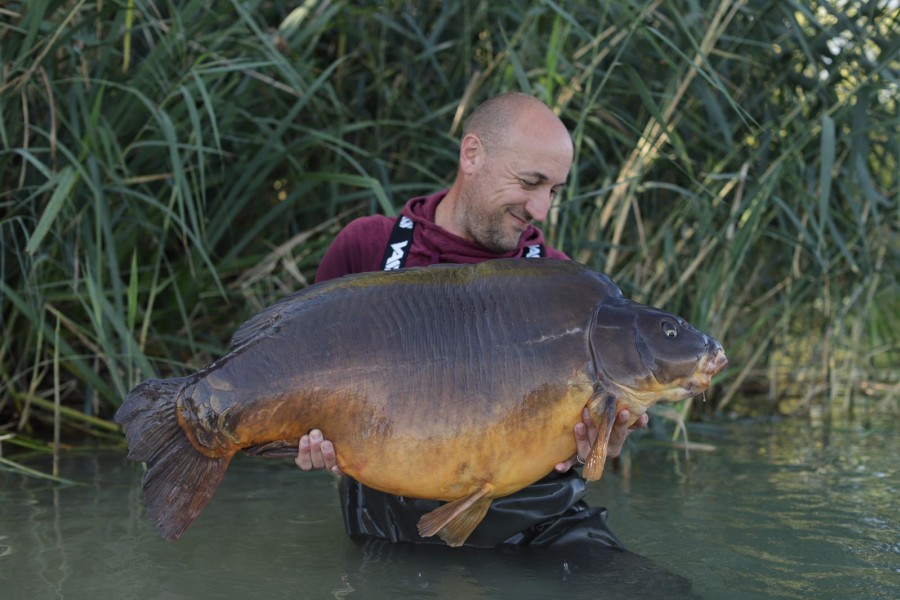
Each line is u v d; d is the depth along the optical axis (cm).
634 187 462
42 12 386
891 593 248
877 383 611
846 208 552
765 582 257
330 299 252
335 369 246
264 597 241
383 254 312
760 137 502
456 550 285
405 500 289
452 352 250
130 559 273
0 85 391
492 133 297
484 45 533
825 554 283
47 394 452
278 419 244
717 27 483
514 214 300
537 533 291
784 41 495
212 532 303
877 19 489
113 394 431
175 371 444
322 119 511
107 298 454
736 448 459
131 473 387
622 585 254
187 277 471
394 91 525
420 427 247
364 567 267
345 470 252
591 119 458
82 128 441
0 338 444
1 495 349
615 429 260
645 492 365
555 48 441
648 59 507
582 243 463
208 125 460
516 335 253
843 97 497
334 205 502
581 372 252
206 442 243
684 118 498
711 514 330
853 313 601
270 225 517
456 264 262
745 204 482
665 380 251
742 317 591
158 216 466
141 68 429
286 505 340
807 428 517
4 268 425
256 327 251
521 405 249
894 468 409
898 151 497
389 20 528
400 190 527
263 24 491
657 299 520
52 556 275
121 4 409
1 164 409
